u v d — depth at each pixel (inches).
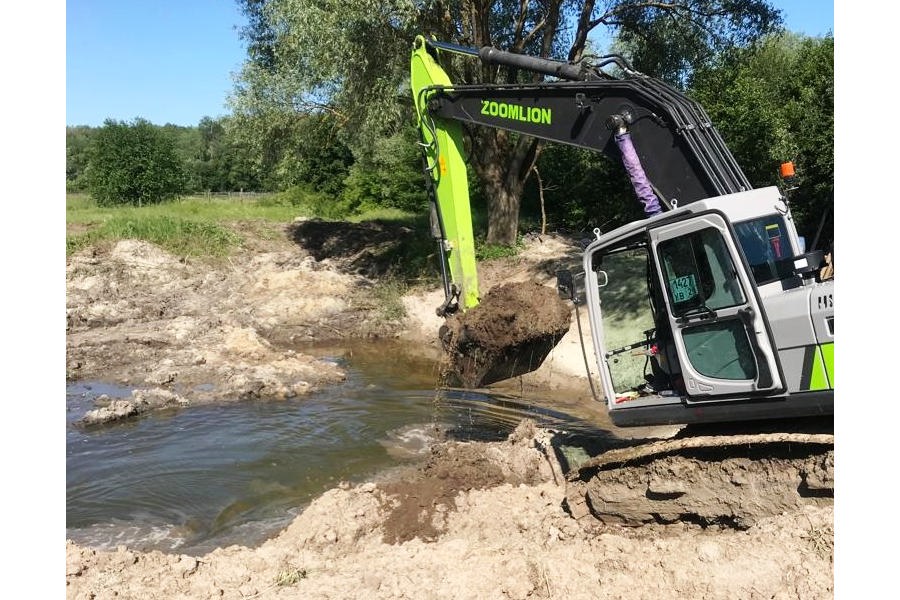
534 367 316.5
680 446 230.7
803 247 256.4
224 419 428.1
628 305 295.7
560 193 925.2
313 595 212.4
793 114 601.3
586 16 753.6
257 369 514.9
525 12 767.1
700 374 239.9
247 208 1197.7
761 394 225.9
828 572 188.7
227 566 239.1
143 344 577.3
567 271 268.5
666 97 264.1
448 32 729.6
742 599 189.5
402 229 1033.5
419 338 652.1
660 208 263.3
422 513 279.9
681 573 201.0
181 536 290.5
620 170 835.4
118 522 302.7
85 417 417.7
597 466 255.9
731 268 227.8
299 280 753.0
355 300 724.7
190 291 746.2
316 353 611.5
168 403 450.9
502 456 315.6
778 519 215.6
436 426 414.0
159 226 869.2
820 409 216.2
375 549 259.9
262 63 892.0
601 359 267.4
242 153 1014.4
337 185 1423.5
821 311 212.7
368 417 430.0
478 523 272.4
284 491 330.0
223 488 333.4
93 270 755.4
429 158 333.1
